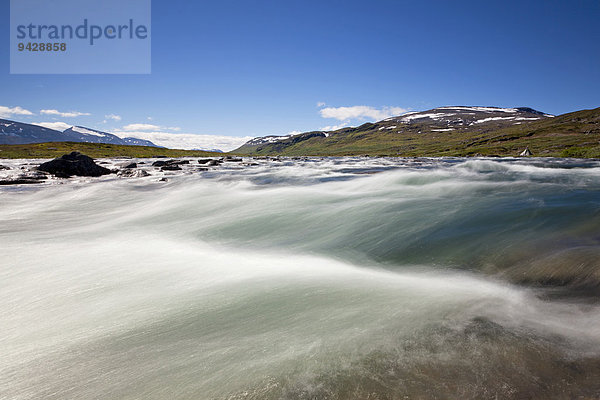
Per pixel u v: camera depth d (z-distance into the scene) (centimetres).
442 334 398
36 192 1919
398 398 296
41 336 440
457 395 296
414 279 604
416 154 12750
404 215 1065
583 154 5819
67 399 333
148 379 351
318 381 325
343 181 2230
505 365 335
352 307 483
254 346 395
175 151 12312
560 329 406
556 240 726
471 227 885
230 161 5678
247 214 1245
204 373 353
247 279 614
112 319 477
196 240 947
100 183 2306
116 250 838
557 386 304
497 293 523
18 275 653
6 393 342
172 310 496
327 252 809
